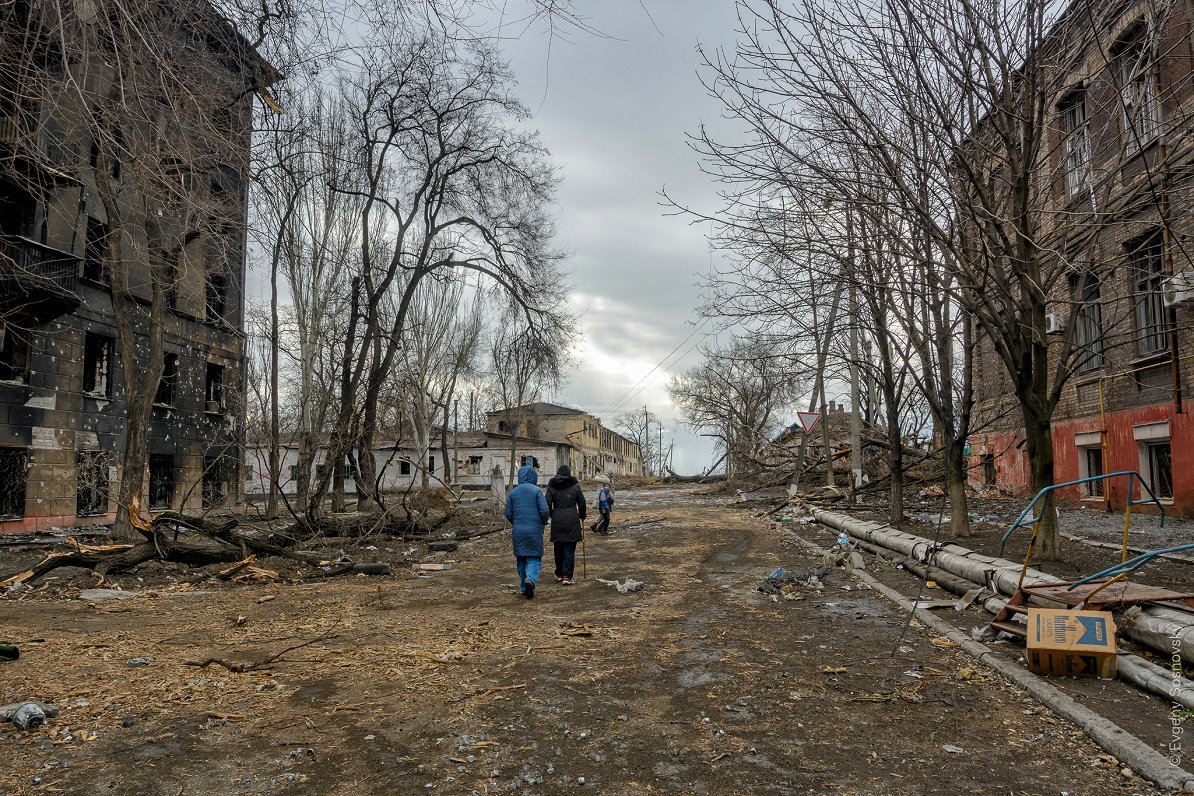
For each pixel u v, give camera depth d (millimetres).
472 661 5762
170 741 4066
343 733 4207
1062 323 14922
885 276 10906
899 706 4648
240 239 10438
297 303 23812
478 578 10742
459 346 43938
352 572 11109
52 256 17672
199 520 11234
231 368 27672
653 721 4410
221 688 5027
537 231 24531
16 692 4859
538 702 4754
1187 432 12328
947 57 7855
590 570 11320
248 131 7121
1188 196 8375
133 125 5062
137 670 5465
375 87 21281
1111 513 14438
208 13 5496
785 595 8688
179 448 24453
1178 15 9641
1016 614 6113
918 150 8812
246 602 8664
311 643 6375
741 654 5941
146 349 23000
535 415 75812
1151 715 4262
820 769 3709
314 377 25188
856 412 23266
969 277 8305
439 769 3723
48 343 19438
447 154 23562
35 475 19062
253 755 3889
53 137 6734
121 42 4527
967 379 12336
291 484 45094
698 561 12195
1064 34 7816
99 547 10648
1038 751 3898
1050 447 8906
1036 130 8203
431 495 22125
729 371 40625
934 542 9906
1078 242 8594
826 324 12438
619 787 3527
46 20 4484
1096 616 5062
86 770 3678
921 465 25734
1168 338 12703
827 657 5828
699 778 3621
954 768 3701
